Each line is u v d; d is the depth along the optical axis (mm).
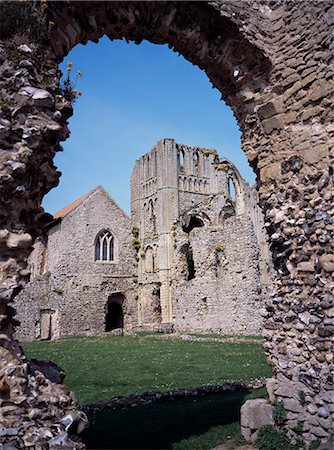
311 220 6129
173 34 7117
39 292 32500
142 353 17281
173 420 7277
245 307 25062
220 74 7676
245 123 7570
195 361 14359
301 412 5848
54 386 4617
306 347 5941
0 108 4477
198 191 50312
